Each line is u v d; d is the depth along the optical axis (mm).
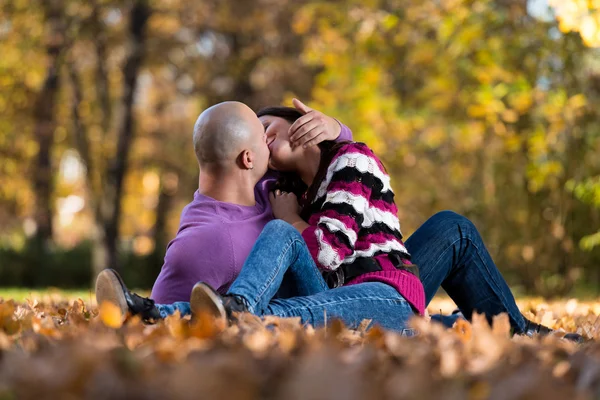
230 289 3969
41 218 28078
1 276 23750
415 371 2391
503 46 15812
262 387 2377
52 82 26391
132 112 23750
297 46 25141
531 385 2328
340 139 4719
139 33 23609
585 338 4824
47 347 3102
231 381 2242
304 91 24938
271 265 4020
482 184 16672
